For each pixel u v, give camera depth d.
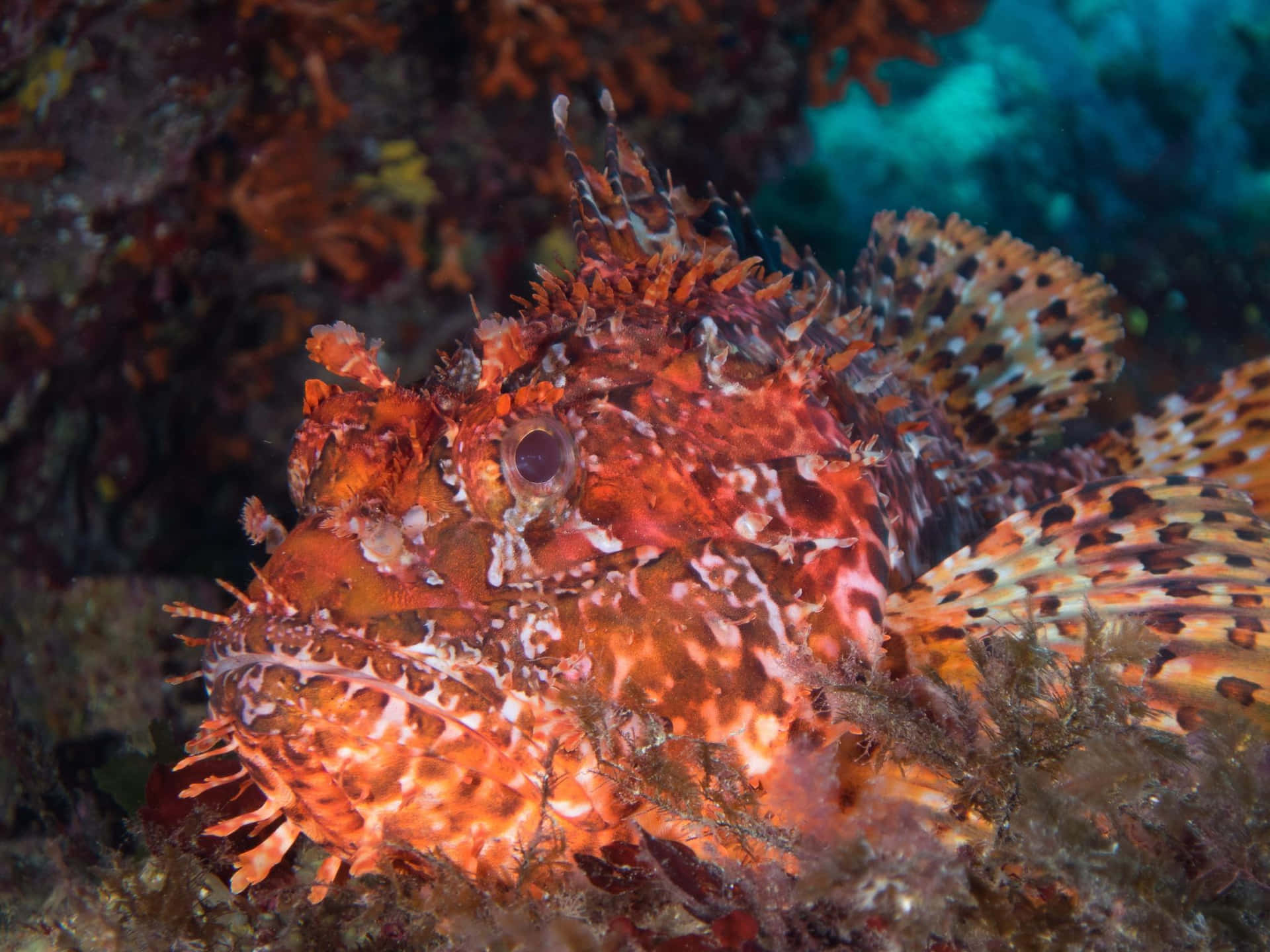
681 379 0.21
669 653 0.19
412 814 0.18
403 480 0.19
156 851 0.22
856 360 0.28
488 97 0.50
